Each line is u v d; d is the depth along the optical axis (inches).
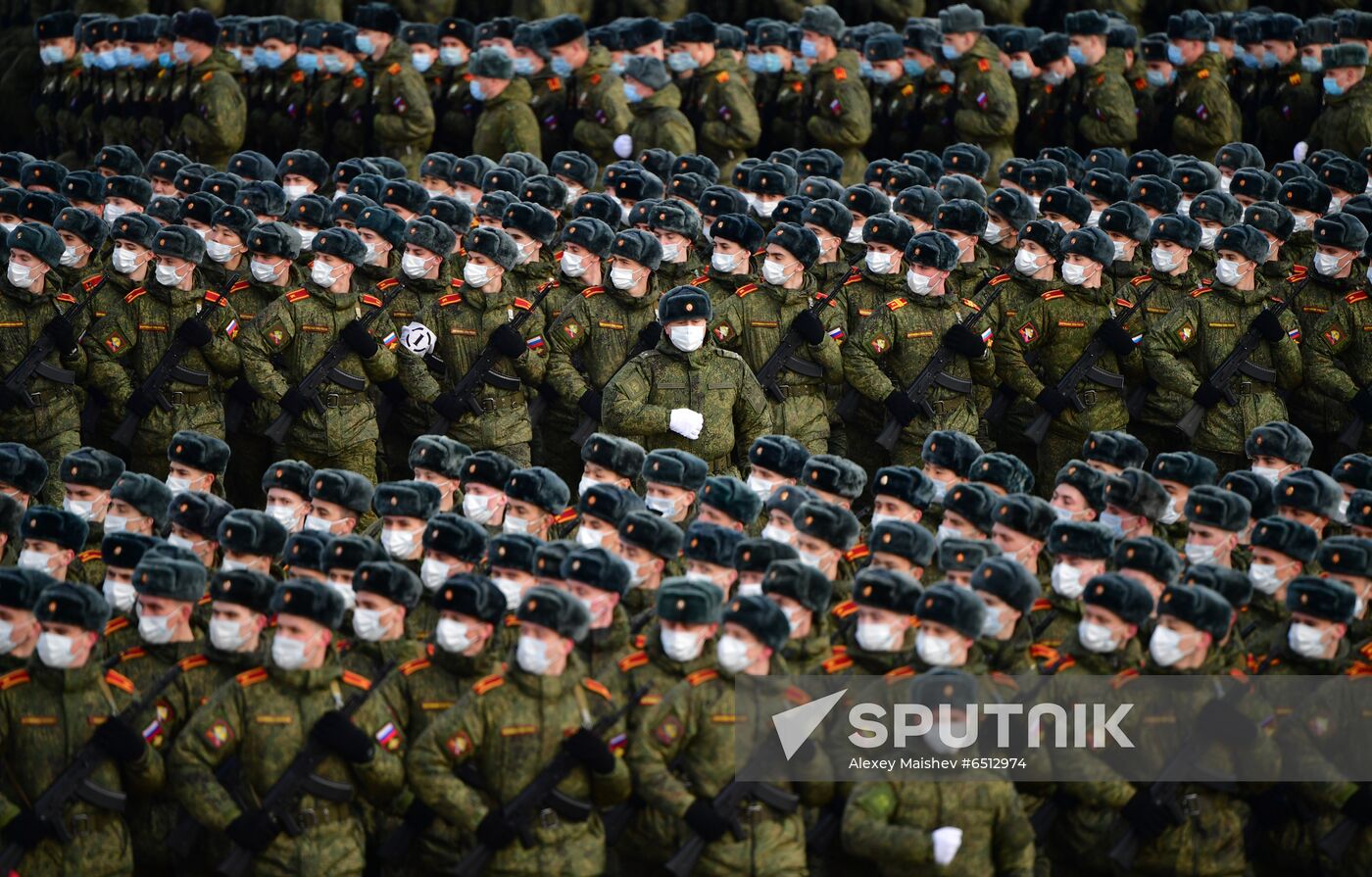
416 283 2098.9
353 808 1339.8
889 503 1670.8
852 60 3024.1
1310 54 3083.2
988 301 2130.9
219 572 1354.6
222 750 1299.2
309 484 1688.0
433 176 2527.1
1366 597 1550.2
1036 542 1588.3
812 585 1378.0
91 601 1299.2
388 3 3348.9
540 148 2908.5
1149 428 2233.0
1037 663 1453.0
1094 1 3484.3
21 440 1995.6
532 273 2140.7
